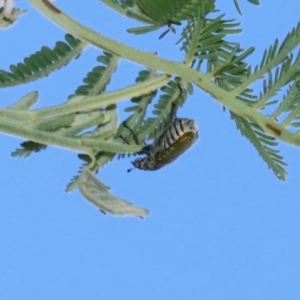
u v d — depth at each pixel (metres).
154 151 0.34
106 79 0.32
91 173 0.30
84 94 0.32
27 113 0.30
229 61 0.31
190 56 0.31
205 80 0.31
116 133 0.33
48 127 0.30
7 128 0.30
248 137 0.32
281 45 0.30
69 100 0.31
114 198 0.29
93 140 0.30
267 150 0.32
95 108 0.31
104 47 0.31
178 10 0.30
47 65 0.31
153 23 0.31
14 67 0.31
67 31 0.31
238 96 0.31
